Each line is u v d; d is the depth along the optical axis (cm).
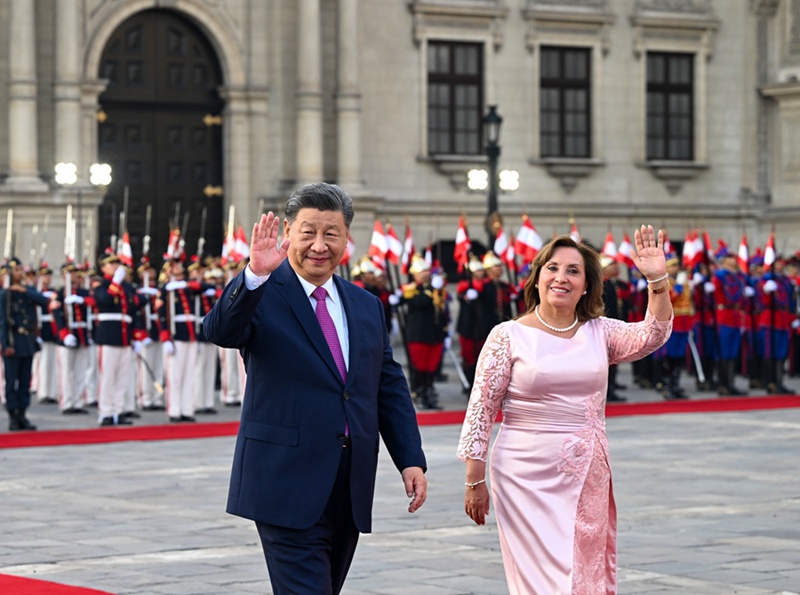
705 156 4856
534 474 941
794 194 4878
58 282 3856
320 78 4244
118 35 4125
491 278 3111
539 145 4634
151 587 1284
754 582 1295
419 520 1653
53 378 3288
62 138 3928
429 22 4466
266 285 895
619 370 4150
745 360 3700
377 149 4412
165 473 2045
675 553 1433
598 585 939
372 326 912
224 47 4209
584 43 4691
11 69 3878
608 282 2941
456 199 4503
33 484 1941
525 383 944
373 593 1259
